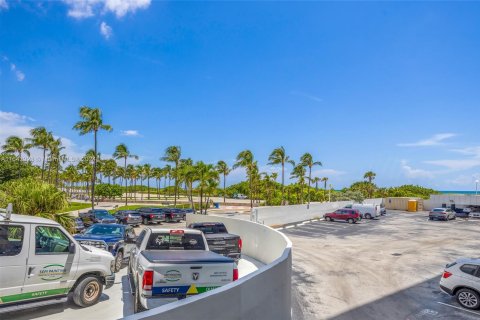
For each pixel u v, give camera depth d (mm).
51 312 7711
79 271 7898
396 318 9117
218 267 7062
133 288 8328
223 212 61156
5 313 7395
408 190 117000
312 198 93500
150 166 116625
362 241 24266
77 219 26609
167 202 86625
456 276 10328
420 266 15836
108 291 9602
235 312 4711
